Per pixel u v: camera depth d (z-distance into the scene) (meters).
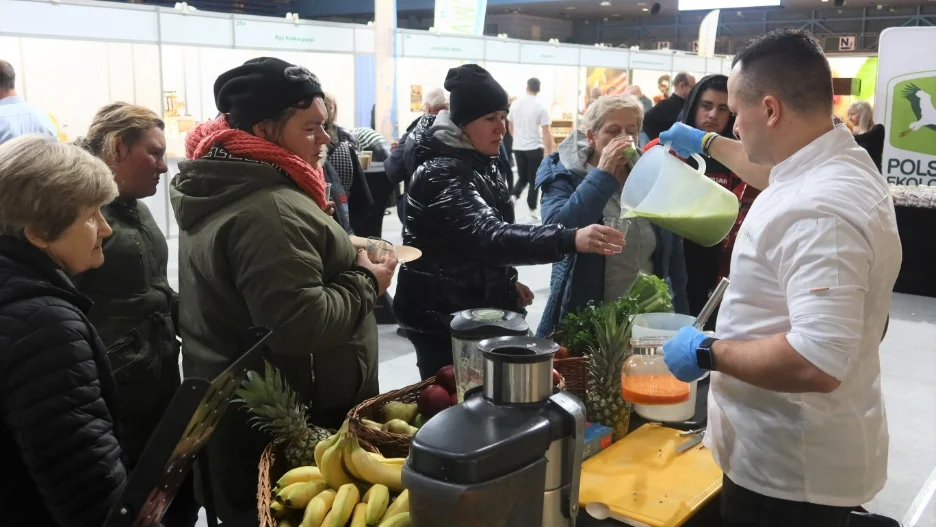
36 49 6.11
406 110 9.34
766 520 1.39
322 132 1.77
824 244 1.20
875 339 1.33
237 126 1.70
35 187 1.21
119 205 2.00
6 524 1.20
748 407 1.38
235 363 1.09
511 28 20.62
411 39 8.94
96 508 1.17
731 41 20.20
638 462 1.67
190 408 1.01
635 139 2.38
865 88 15.66
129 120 1.97
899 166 6.82
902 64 6.64
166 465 1.03
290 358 1.68
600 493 1.53
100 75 6.50
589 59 11.81
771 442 1.35
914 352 4.77
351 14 18.64
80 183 1.25
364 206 4.45
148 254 2.05
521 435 1.04
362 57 8.38
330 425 1.79
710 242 1.84
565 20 22.45
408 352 4.55
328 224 1.69
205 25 6.88
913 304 5.98
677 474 1.61
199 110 7.16
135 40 6.43
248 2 16.39
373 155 6.33
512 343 1.17
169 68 6.84
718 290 1.44
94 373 1.21
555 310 2.46
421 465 1.03
